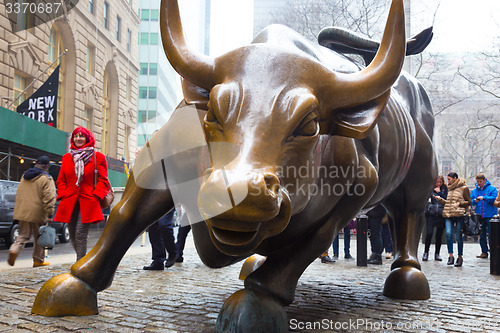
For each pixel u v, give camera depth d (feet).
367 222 26.09
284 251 9.82
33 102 56.80
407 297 13.76
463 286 17.44
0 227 34.45
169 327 9.58
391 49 8.30
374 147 11.21
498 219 22.68
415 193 15.10
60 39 75.41
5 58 58.49
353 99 8.32
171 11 8.50
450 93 95.86
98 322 9.73
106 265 10.67
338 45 14.58
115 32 93.25
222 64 8.09
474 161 139.33
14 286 13.64
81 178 17.46
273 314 8.70
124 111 96.53
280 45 8.18
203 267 21.31
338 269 22.82
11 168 56.08
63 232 40.68
